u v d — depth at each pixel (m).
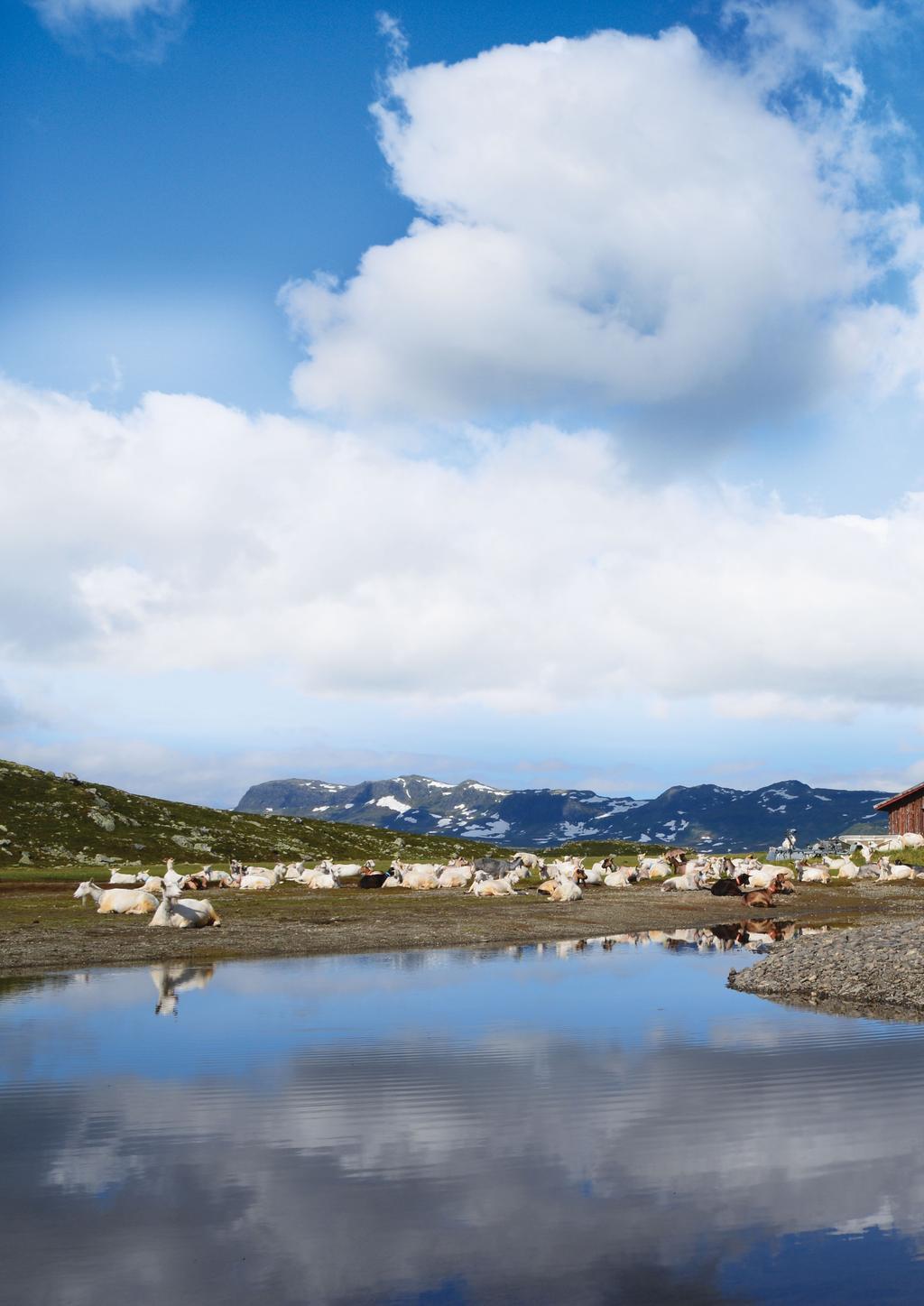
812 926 42.44
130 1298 7.92
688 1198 10.06
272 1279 8.27
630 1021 19.73
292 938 34.28
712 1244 8.95
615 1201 9.98
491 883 54.88
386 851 107.56
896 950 27.11
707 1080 14.77
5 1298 7.92
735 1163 11.08
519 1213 9.66
